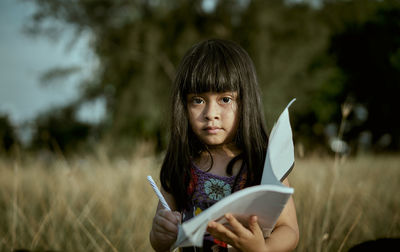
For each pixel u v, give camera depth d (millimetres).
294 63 11484
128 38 11703
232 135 1390
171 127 1480
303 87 12172
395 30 18844
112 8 11906
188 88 1372
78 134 13844
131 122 12500
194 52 1433
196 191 1412
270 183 1041
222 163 1424
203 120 1341
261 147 1394
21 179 3422
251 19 11773
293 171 3354
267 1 11664
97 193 2791
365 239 2041
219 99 1354
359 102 19547
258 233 1026
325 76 13305
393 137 18672
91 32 12086
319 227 1909
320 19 12430
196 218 864
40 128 12586
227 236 1031
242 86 1373
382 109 19438
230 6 12141
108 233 2180
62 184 3035
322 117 17859
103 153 4328
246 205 981
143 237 2152
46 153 5297
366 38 18891
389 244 1457
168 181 1477
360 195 2615
